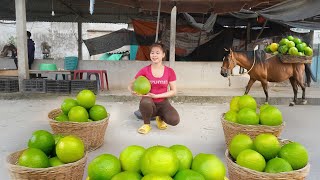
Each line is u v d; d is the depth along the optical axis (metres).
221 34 11.01
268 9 8.55
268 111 3.23
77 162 2.24
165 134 4.33
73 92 7.78
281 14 8.53
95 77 9.34
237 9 7.40
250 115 3.24
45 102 6.95
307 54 6.51
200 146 3.80
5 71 8.34
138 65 9.12
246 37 11.15
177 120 4.34
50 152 2.39
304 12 7.93
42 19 12.78
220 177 1.63
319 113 6.14
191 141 4.01
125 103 7.07
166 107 4.36
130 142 3.91
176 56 11.00
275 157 2.18
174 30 8.09
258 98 7.50
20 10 7.66
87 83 7.76
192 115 5.75
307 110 6.50
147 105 4.22
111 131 4.45
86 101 3.57
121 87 9.16
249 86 6.65
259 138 2.23
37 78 8.19
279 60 6.56
